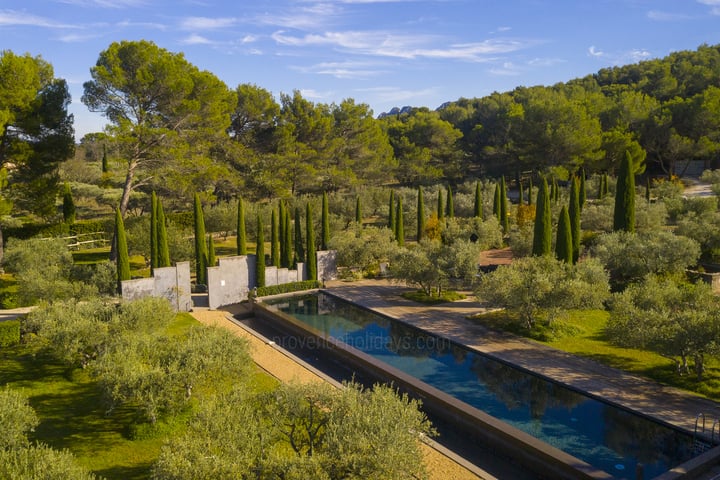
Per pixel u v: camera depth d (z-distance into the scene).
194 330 20.06
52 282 29.55
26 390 21.19
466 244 36.81
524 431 18.97
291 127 64.12
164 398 16.78
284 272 41.22
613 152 71.19
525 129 74.88
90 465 15.89
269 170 63.09
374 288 40.62
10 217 50.88
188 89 42.34
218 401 14.19
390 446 11.27
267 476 10.88
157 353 18.59
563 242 34.75
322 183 72.00
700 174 79.12
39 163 40.53
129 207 62.41
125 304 23.94
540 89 99.75
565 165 72.31
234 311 36.66
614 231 38.62
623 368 23.27
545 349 25.98
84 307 23.94
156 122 43.91
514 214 61.09
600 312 31.22
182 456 11.05
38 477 10.97
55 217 51.91
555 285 27.30
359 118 74.38
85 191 59.16
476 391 22.55
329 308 36.34
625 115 76.69
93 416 19.03
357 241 43.91
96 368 17.97
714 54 99.56
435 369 25.08
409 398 22.67
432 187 76.31
